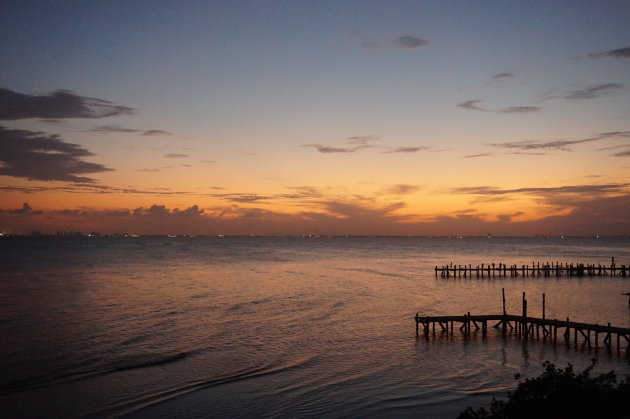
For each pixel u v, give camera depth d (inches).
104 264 4033.0
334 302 1888.5
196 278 2859.3
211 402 802.2
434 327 1344.7
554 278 2805.1
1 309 1705.2
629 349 1119.0
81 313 1624.0
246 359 1061.8
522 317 1280.8
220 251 7017.7
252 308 1739.7
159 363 1025.5
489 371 969.5
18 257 5059.1
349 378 927.7
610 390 605.6
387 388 868.6
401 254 6279.5
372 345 1186.0
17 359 1051.9
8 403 798.5
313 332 1331.2
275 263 4293.8
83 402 803.4
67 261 4419.3
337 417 738.8
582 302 1865.2
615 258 4992.6
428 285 2485.2
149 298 1991.9
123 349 1143.0
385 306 1785.2
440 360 1050.7
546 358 1061.8
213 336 1278.3
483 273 3029.0
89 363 1023.6
